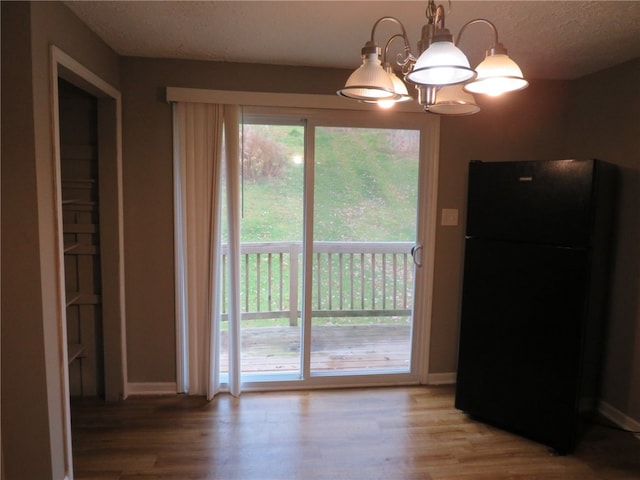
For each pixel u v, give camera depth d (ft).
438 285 9.94
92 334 9.10
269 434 7.95
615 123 8.56
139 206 8.87
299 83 8.89
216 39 7.45
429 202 9.66
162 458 7.18
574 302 7.22
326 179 9.46
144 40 7.56
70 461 6.45
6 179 5.41
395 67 8.84
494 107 9.62
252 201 9.41
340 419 8.53
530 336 7.72
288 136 9.38
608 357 8.77
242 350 10.97
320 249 9.65
